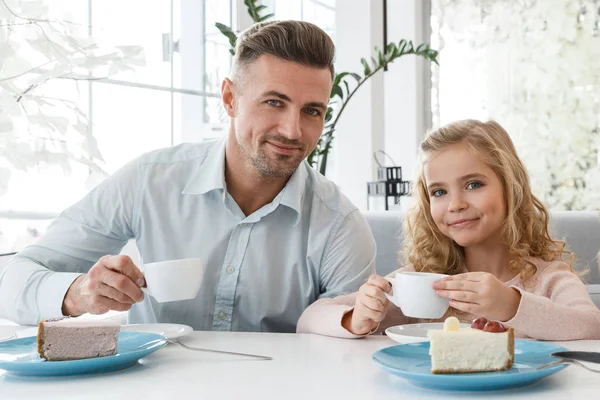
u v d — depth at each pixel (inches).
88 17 104.0
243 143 58.0
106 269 45.8
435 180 66.6
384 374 37.2
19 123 39.4
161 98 119.7
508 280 66.7
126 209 63.3
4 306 55.9
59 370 36.9
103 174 40.6
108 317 71.1
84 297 49.2
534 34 169.3
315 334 51.4
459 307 43.9
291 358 41.8
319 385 34.8
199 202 63.2
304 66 55.2
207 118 130.3
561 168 168.7
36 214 89.7
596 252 88.7
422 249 71.7
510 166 66.4
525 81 170.6
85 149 39.6
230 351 44.2
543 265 65.5
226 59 134.3
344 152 161.9
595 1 164.2
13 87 38.3
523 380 32.6
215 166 62.1
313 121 57.4
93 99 106.2
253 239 63.0
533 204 69.3
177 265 44.5
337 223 64.4
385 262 88.8
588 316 47.7
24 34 39.6
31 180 87.7
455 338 35.7
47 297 52.7
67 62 39.3
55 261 61.6
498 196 65.6
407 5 172.9
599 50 164.6
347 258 64.1
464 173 65.1
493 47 172.7
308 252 63.7
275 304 63.6
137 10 113.7
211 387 34.7
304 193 65.3
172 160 65.0
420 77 175.3
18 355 41.4
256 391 33.7
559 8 167.0
